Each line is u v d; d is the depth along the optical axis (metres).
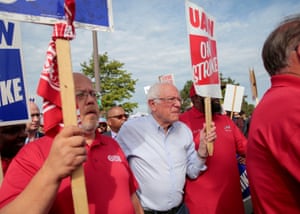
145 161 2.72
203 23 2.84
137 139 2.81
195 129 3.32
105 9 1.65
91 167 1.82
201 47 2.78
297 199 1.37
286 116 1.35
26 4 1.35
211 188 3.03
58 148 1.15
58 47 1.23
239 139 3.37
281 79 1.50
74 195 1.20
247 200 3.71
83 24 1.54
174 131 2.92
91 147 1.88
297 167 1.31
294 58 1.49
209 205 3.00
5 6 1.30
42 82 1.34
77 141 1.16
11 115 2.25
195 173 2.94
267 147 1.43
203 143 2.84
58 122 1.40
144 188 2.72
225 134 3.24
